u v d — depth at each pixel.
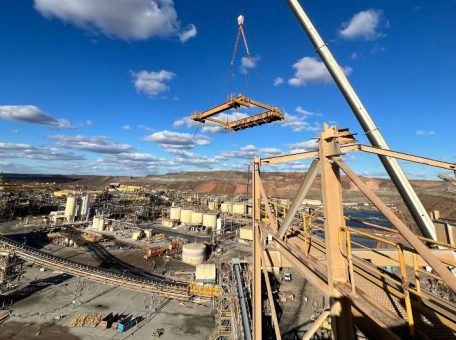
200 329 36.66
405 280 4.73
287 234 12.28
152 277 54.97
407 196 13.61
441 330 4.57
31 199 137.50
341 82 16.48
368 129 15.33
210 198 144.25
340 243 5.71
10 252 49.81
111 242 83.81
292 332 32.50
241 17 37.50
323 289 5.98
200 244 68.94
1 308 41.25
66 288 48.78
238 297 30.12
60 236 84.12
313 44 17.94
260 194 10.63
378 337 4.79
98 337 34.84
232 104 32.38
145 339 34.47
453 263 4.42
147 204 144.50
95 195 152.62
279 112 30.06
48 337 34.66
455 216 87.06
